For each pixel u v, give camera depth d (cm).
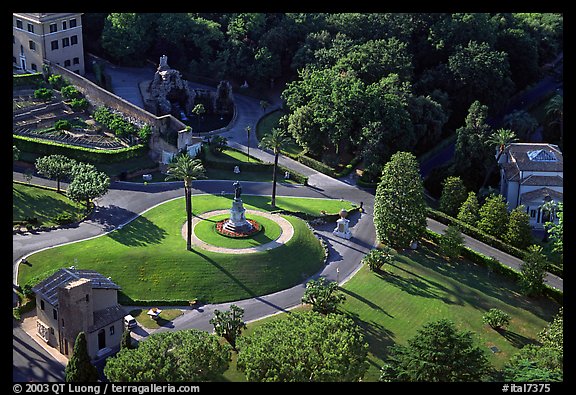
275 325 13600
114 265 17050
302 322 13662
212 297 16738
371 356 14688
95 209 19738
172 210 19862
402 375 12706
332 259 18638
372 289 17212
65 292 14125
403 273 18050
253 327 15638
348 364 12700
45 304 14850
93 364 14375
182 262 17212
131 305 16350
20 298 16038
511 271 18088
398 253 18950
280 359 12525
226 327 14950
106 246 17762
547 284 17975
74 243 17925
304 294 16775
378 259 17862
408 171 18662
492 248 19688
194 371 12712
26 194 19925
